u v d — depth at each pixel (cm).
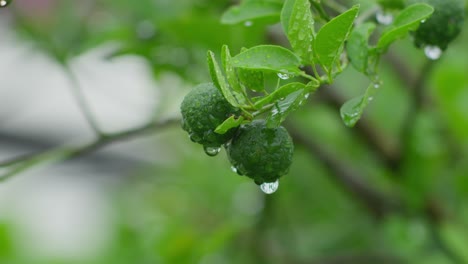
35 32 106
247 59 68
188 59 100
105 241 157
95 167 200
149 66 104
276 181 71
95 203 198
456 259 102
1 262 161
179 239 110
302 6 67
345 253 117
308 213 124
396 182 107
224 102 69
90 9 115
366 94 71
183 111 69
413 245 103
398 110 126
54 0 119
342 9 78
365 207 109
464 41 118
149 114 107
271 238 112
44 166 89
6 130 202
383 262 112
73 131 208
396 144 108
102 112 178
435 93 115
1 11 120
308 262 113
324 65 68
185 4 101
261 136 69
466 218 113
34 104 184
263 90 69
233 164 70
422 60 111
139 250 124
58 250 181
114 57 101
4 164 88
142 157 187
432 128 109
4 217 175
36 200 204
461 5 76
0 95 146
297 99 68
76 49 107
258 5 76
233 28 94
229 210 124
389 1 77
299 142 107
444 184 114
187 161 131
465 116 113
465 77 115
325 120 126
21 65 138
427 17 72
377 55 73
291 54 68
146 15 100
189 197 131
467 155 114
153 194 139
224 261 113
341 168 108
